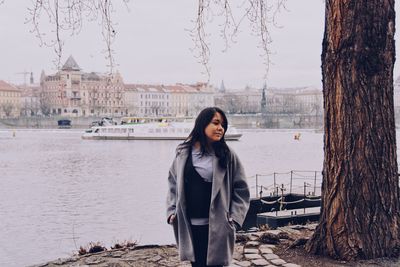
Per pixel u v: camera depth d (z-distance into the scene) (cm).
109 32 593
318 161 4869
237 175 441
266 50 643
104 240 1677
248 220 1498
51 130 12794
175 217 439
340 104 629
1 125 13900
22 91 16688
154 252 682
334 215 637
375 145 629
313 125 14250
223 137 434
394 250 631
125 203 2427
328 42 637
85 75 12038
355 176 627
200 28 616
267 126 14150
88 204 2422
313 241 658
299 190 2211
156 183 3228
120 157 5216
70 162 4728
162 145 7106
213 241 423
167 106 17362
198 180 427
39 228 1881
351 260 620
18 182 3312
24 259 1477
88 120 12681
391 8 624
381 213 633
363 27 615
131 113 15725
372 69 622
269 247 684
